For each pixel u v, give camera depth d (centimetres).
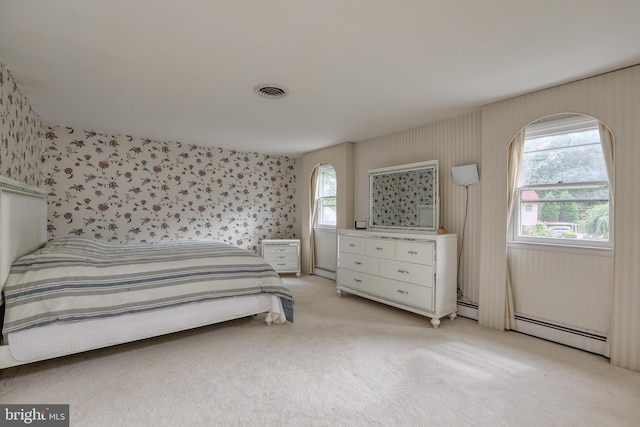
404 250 338
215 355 246
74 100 300
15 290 203
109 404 183
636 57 212
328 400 188
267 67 230
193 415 174
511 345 267
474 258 333
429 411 178
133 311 238
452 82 257
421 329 303
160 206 475
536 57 214
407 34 187
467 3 158
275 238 589
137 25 177
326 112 334
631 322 225
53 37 190
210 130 411
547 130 286
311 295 425
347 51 207
